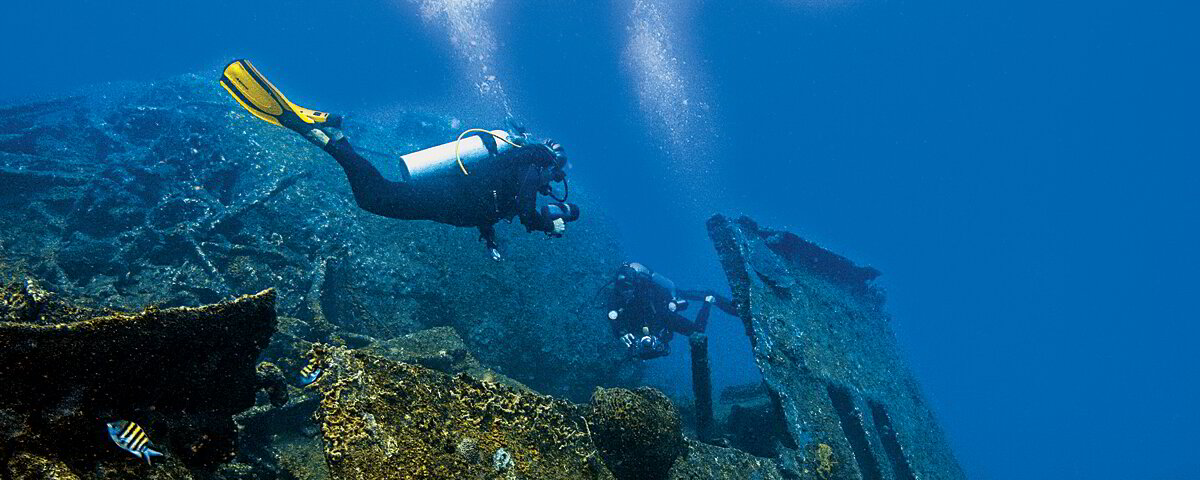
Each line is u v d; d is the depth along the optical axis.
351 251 6.83
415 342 5.43
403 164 3.36
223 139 7.67
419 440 2.34
